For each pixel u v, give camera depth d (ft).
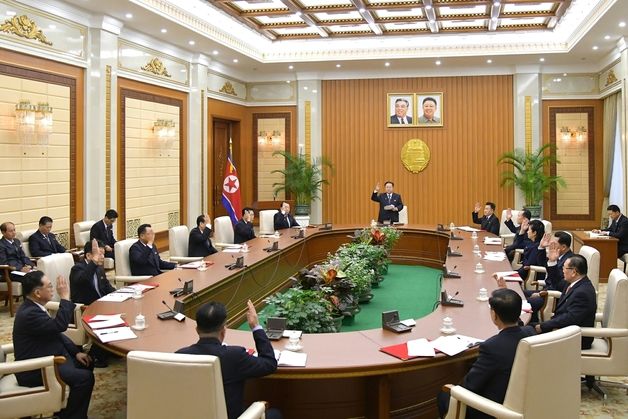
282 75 46.39
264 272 23.02
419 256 32.17
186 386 8.29
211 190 42.04
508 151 43.70
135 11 28.60
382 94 45.19
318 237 31.37
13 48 24.13
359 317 21.74
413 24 35.78
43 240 24.16
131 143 32.68
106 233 26.25
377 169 45.42
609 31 32.78
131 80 32.58
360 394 11.39
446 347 11.25
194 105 38.99
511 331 9.94
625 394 14.84
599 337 13.76
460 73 44.04
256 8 32.17
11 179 24.47
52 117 26.48
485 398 9.61
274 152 46.03
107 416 13.14
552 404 9.16
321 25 35.24
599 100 42.75
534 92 42.96
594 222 43.14
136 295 15.52
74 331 15.24
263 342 9.97
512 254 27.07
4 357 12.41
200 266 20.29
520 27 36.35
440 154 44.70
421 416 12.08
